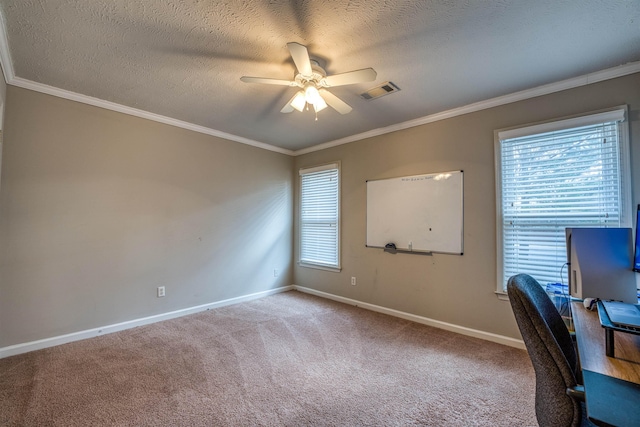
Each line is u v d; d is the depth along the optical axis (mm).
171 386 1993
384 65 2217
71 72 2328
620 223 2174
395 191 3529
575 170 2385
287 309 3734
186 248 3518
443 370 2229
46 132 2576
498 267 2738
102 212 2889
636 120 2143
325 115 3240
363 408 1778
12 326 2408
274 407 1781
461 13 1663
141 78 2426
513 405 1810
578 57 2090
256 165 4316
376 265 3701
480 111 2891
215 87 2582
